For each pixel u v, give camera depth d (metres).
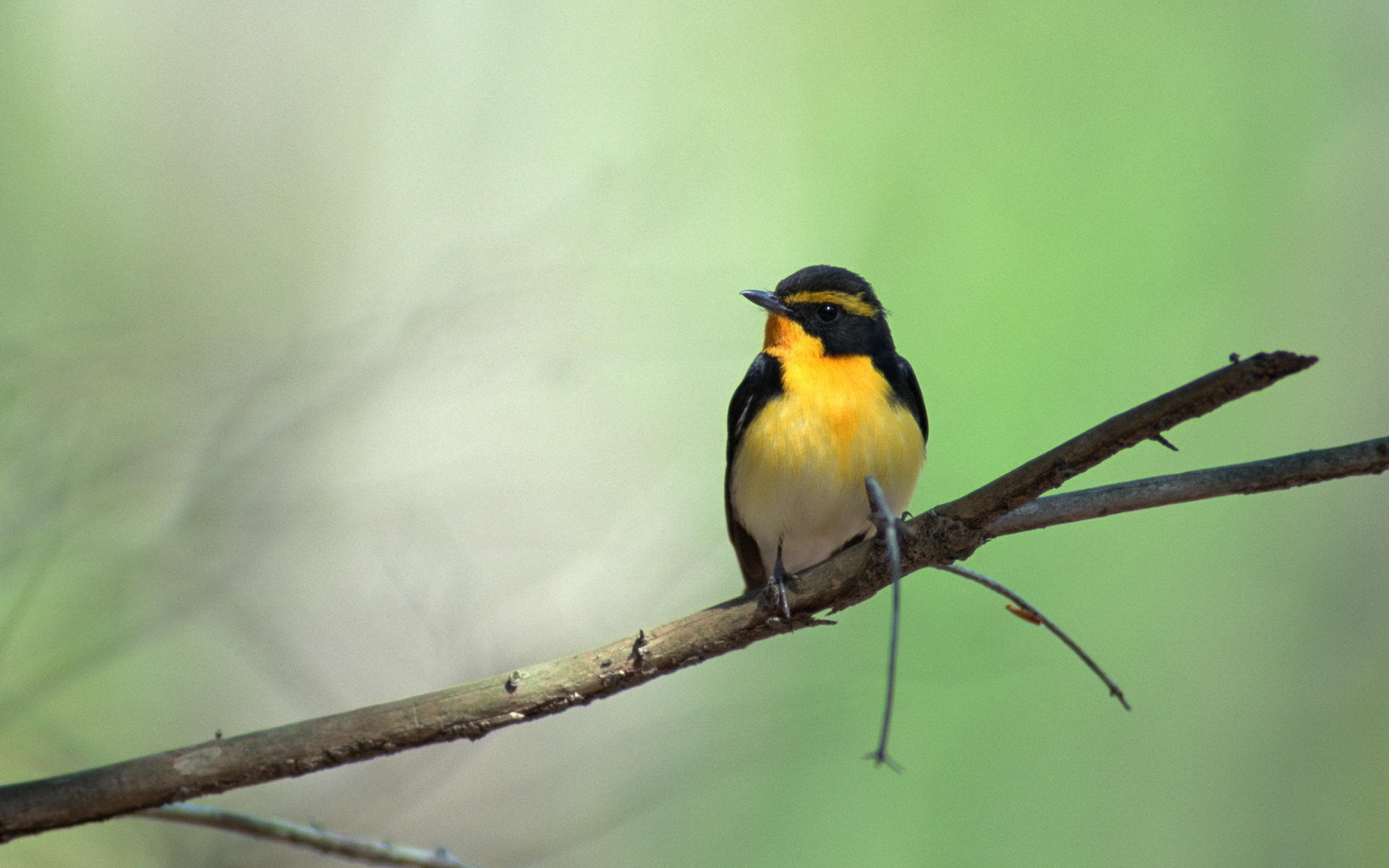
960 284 14.91
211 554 9.25
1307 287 15.04
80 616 8.84
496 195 15.07
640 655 5.32
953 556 5.30
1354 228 15.20
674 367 13.41
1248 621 13.70
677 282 12.09
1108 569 13.38
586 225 11.63
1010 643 11.33
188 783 5.02
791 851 12.12
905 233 15.21
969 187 15.43
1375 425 14.72
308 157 15.02
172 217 14.65
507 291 10.70
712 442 13.08
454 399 12.78
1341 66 15.55
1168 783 12.91
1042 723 12.69
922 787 12.43
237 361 10.84
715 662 11.91
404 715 5.16
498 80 15.45
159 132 14.84
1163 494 5.04
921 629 10.92
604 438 12.98
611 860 11.77
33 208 14.05
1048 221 15.19
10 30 14.13
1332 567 14.00
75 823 4.97
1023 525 5.22
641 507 12.12
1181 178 15.32
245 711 11.42
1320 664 13.67
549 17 15.70
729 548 11.12
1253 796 13.06
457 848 10.81
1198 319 14.71
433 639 10.16
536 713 5.25
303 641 11.34
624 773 11.53
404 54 15.32
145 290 14.24
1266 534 14.21
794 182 15.55
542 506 12.00
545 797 11.27
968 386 14.33
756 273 14.73
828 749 12.06
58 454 8.50
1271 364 4.52
